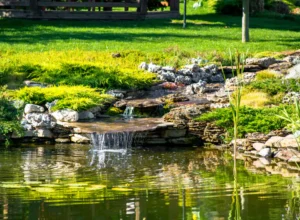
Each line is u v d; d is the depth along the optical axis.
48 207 10.52
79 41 25.39
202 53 23.08
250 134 15.50
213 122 16.11
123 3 33.03
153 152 15.13
